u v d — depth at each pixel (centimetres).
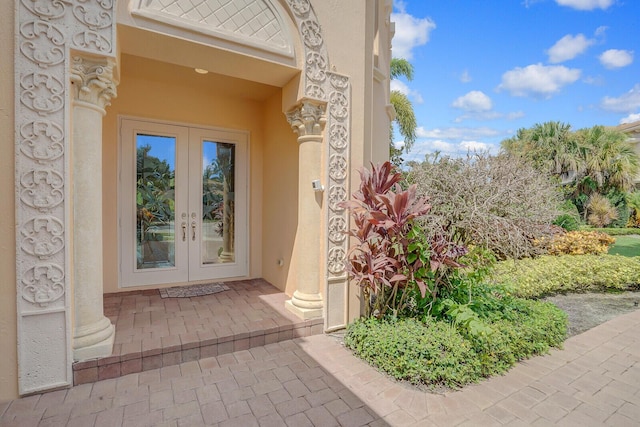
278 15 357
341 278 407
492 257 382
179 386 276
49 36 243
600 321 490
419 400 264
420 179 419
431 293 368
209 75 467
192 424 229
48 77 244
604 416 249
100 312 290
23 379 247
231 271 567
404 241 335
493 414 248
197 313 403
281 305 438
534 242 439
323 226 394
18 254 240
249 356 334
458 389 282
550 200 441
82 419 229
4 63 233
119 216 479
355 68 412
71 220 262
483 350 312
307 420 236
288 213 485
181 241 526
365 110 445
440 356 290
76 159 265
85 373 272
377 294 378
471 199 384
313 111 380
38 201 244
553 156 1705
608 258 726
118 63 286
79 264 270
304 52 369
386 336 321
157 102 491
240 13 334
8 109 235
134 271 493
